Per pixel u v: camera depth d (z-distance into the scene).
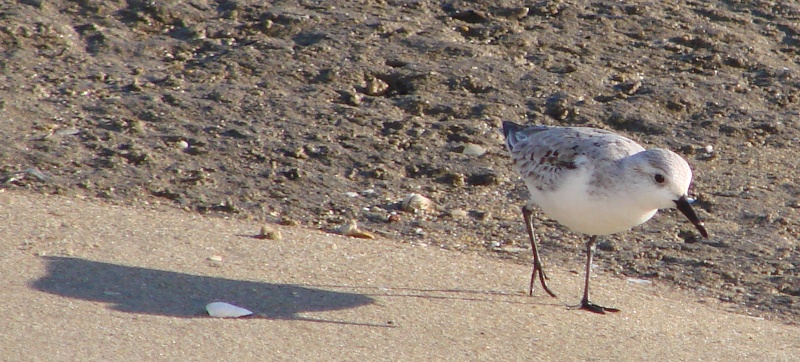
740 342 8.85
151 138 13.30
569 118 14.23
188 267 9.45
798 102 14.91
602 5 17.05
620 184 8.88
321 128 13.79
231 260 9.80
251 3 16.72
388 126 13.93
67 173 12.33
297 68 15.15
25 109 13.78
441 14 16.64
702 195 12.52
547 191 9.45
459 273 10.20
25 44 15.44
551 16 16.70
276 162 12.98
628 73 15.35
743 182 12.90
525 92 14.78
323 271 9.78
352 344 8.02
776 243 11.53
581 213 9.20
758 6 17.27
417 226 11.75
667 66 15.62
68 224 10.32
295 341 7.98
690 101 14.74
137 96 14.30
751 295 10.41
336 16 16.39
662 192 8.76
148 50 15.59
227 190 12.30
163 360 7.33
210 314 8.39
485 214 12.09
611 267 11.00
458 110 14.32
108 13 16.31
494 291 9.77
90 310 8.17
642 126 14.15
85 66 15.09
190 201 11.98
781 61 15.90
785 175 13.13
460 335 8.45
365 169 12.99
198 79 14.87
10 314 7.89
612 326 9.02
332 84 14.83
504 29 16.25
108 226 10.42
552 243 11.51
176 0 16.64
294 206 12.09
